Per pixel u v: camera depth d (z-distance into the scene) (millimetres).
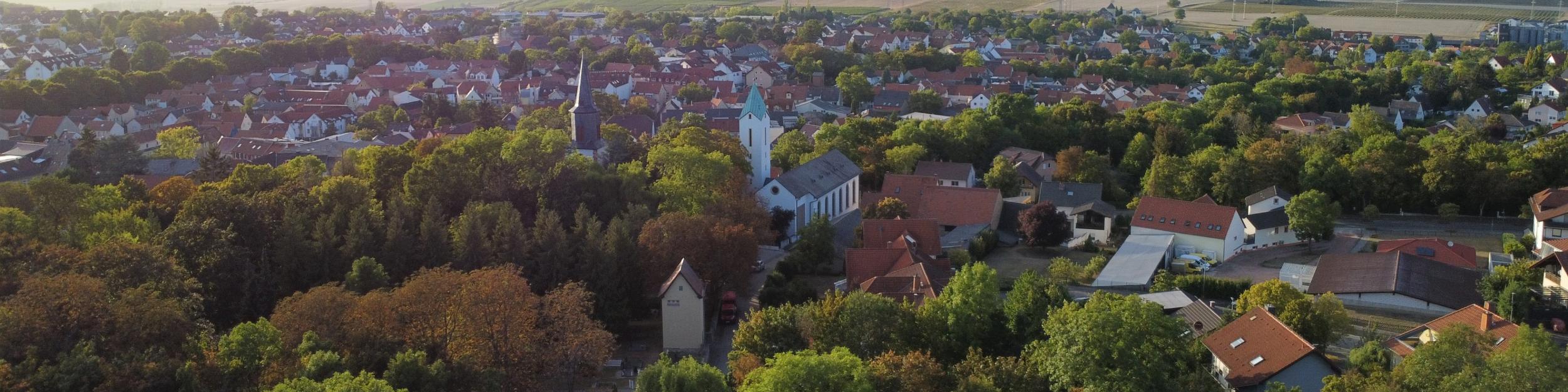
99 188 156750
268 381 91625
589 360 108375
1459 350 87500
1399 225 183000
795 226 176250
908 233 155875
